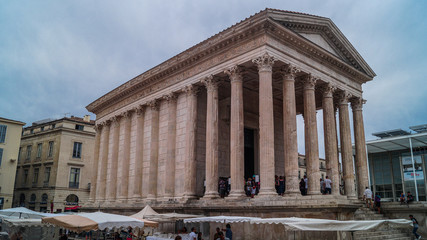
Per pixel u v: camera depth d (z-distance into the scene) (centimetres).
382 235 2634
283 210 2505
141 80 4216
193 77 3559
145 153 4147
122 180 4350
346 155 3591
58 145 6544
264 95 2839
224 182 3334
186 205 3203
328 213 2319
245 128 4041
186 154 3491
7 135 5872
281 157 4269
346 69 3725
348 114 3706
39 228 3778
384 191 5419
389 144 4878
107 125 5012
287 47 3097
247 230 2652
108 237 3447
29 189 6856
